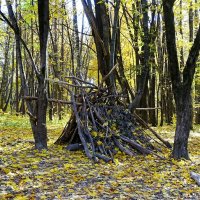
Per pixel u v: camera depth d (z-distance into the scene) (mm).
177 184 6285
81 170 6965
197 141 13484
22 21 15383
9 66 35344
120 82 14812
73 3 20078
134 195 5441
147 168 7555
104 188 5715
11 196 4957
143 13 12398
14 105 41031
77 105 10141
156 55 22469
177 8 17203
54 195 5164
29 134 13094
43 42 8977
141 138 10227
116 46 13859
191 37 19875
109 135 9352
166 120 24625
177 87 8828
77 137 10070
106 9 12961
